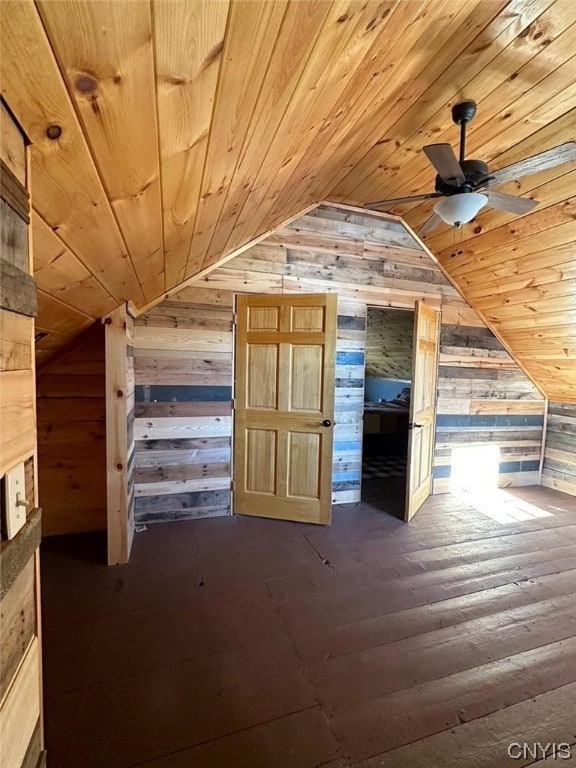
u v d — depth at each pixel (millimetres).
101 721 1466
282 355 3293
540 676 1737
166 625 2000
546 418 4598
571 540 3137
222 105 821
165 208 1264
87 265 1368
